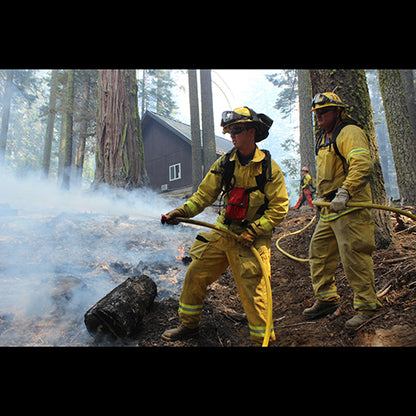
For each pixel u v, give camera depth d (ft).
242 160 7.41
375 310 7.68
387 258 10.38
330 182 8.48
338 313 8.73
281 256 14.39
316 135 9.29
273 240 17.16
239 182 7.36
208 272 7.80
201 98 43.27
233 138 7.13
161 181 64.69
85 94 66.69
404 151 27.40
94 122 63.36
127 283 9.16
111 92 26.11
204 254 7.68
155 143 66.39
